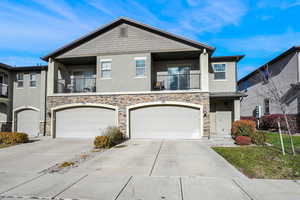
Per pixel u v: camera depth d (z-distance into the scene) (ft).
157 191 14.15
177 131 41.88
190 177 17.12
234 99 45.73
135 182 15.98
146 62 44.45
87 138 44.09
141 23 44.21
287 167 19.45
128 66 45.16
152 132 42.52
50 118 45.75
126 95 43.37
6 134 37.91
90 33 45.80
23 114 54.85
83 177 17.39
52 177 17.52
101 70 46.19
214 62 48.70
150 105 42.75
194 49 42.86
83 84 51.72
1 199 13.19
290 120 47.50
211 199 12.81
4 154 28.12
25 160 24.35
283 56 51.67
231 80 47.91
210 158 24.26
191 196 13.28
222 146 32.53
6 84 55.11
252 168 19.33
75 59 48.67
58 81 50.80
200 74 43.60
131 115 43.37
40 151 30.07
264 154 25.08
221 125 48.55
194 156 25.39
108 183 15.81
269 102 57.16
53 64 47.57
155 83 47.96
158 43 44.27
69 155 27.02
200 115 41.11
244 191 14.06
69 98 45.37
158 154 26.81
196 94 41.39
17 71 55.83
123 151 29.17
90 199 12.98
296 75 46.88
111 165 21.40
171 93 42.14
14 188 15.02
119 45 45.73
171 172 18.61
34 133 53.52
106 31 46.52
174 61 49.11
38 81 54.60
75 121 45.32
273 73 56.70
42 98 53.11
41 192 14.21
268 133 47.57
